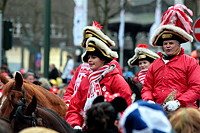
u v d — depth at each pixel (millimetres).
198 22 14617
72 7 71438
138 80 12328
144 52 12438
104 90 8625
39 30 71000
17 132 6812
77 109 8898
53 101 8867
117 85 8641
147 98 9156
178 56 9180
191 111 5484
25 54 87375
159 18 31453
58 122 7531
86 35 10281
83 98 8859
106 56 8664
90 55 8773
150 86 9406
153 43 9734
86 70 11258
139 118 4602
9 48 20562
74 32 31984
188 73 8938
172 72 9023
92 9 47906
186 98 8539
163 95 9008
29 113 6969
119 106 5762
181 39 9141
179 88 8914
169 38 9133
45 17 22156
